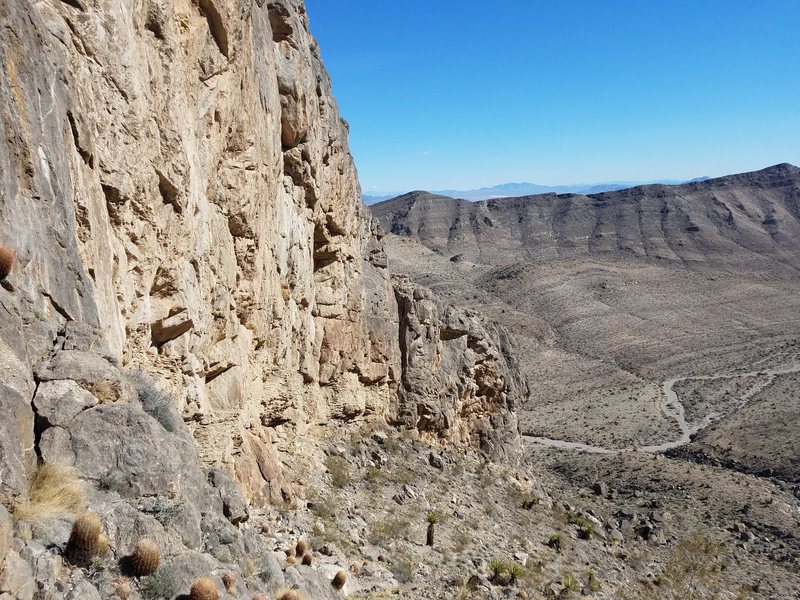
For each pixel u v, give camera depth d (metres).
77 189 11.51
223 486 13.82
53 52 10.97
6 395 8.28
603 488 52.41
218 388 19.88
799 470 62.28
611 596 25.47
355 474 28.91
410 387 36.88
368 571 18.80
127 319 13.92
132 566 8.36
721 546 40.72
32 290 9.70
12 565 6.98
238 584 10.11
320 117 29.42
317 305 30.98
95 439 9.38
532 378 111.12
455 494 31.75
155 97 14.92
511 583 22.48
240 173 19.80
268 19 23.70
